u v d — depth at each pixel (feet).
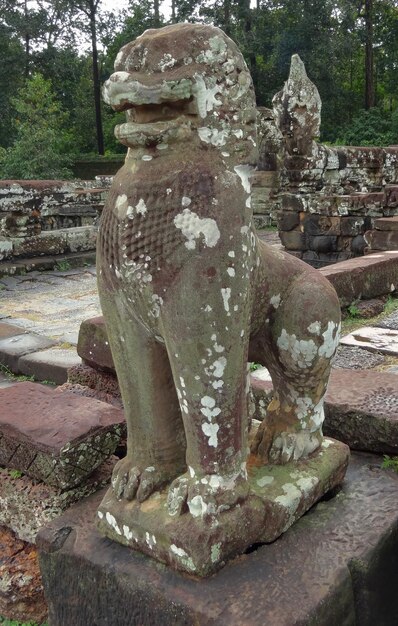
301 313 6.30
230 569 5.94
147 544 6.10
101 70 104.01
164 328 5.65
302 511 6.66
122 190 5.64
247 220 5.58
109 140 104.01
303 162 30.22
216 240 5.35
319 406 7.04
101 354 11.09
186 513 5.96
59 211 31.55
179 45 5.25
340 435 8.53
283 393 6.96
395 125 75.36
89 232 30.45
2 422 7.97
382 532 6.50
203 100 5.32
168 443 6.45
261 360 6.99
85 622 6.54
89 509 7.22
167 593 5.74
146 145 5.45
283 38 75.87
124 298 5.89
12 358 15.34
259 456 7.04
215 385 5.62
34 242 28.22
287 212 26.73
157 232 5.43
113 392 11.10
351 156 32.53
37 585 7.68
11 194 27.32
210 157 5.42
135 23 94.79
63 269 28.04
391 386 9.16
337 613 5.83
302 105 29.55
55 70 90.79
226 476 5.91
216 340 5.51
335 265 16.61
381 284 16.84
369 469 7.90
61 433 7.59
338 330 6.60
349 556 6.13
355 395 8.80
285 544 6.31
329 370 6.81
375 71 97.66
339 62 80.64
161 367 6.20
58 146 69.15
